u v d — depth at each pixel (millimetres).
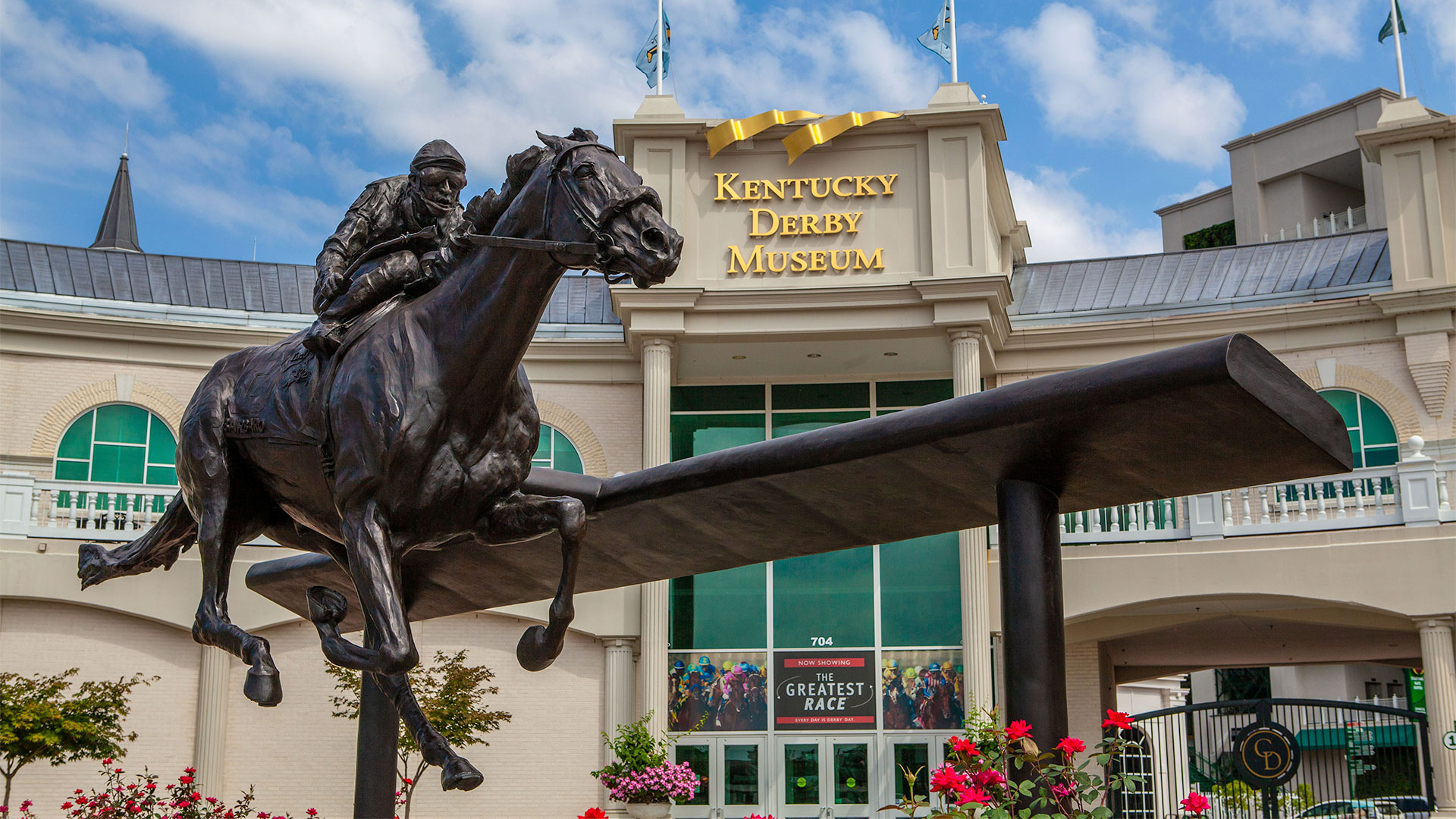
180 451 6254
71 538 22781
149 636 23266
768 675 25188
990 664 23234
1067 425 6133
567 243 5035
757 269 25312
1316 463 6703
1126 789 6582
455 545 7973
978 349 24266
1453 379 24125
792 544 8211
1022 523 6984
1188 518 22078
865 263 25203
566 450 26422
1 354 24672
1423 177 25047
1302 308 25125
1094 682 24828
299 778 23422
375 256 5938
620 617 24578
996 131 25562
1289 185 54062
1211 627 25516
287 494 6047
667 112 25969
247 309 26859
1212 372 5609
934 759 24469
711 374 26844
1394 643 26562
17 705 19344
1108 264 28734
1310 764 27000
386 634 5051
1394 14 26188
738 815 24625
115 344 25172
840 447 6668
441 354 5387
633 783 21250
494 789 24219
